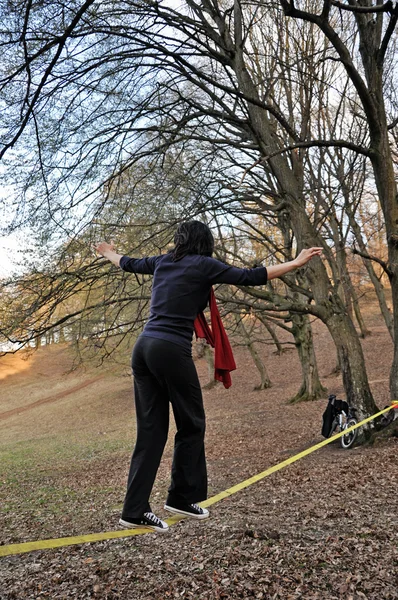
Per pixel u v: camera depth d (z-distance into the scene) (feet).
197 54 36.24
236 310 53.31
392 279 39.14
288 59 43.55
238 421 74.69
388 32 33.60
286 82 50.03
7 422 121.39
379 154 37.70
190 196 40.40
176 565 15.60
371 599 11.96
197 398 9.95
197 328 9.95
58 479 51.42
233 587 13.34
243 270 9.87
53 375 157.99
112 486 43.27
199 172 41.06
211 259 10.06
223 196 40.14
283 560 14.94
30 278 38.29
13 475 57.77
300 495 26.63
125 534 9.38
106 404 121.70
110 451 67.82
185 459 10.11
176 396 9.80
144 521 9.81
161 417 10.11
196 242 10.35
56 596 14.01
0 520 33.55
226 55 41.01
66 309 47.60
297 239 44.73
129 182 41.16
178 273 10.02
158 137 38.91
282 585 13.17
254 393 101.96
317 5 43.78
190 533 19.80
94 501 36.91
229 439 61.26
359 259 80.18
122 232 39.06
